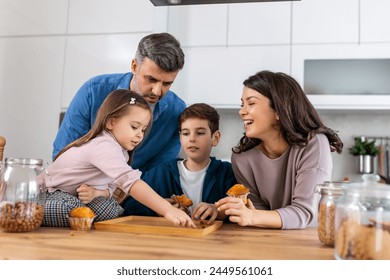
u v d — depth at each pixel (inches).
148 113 49.4
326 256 29.1
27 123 103.7
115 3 101.0
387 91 100.3
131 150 51.4
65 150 48.9
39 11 105.0
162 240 33.8
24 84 104.5
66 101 102.1
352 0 102.7
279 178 52.0
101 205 44.5
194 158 64.0
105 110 47.8
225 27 107.7
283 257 28.2
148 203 41.8
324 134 51.6
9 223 35.0
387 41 100.2
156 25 100.7
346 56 101.6
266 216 42.8
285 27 105.0
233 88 106.0
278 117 48.9
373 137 113.3
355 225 25.8
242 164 54.8
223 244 32.8
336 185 36.1
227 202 42.1
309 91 103.0
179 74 108.3
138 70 59.6
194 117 63.2
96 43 101.3
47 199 42.4
